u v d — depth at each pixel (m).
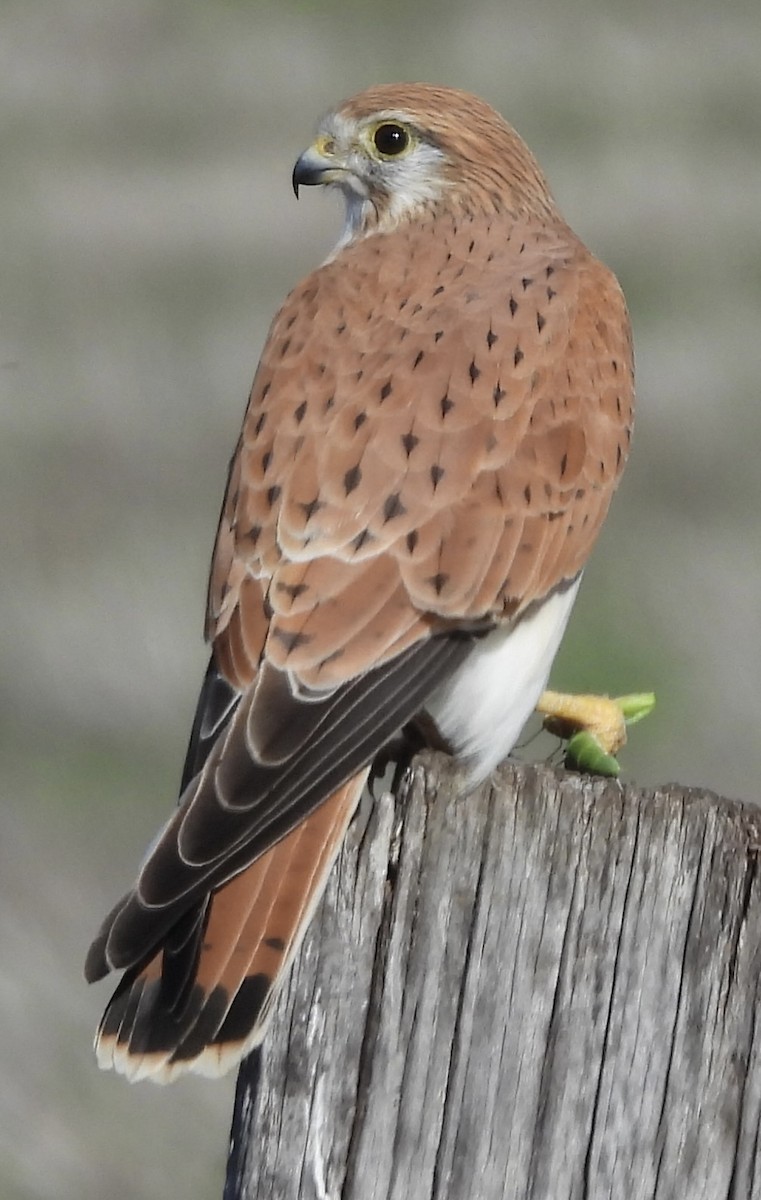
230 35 37.69
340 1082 7.66
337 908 7.70
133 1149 14.70
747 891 7.59
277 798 7.82
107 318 26.50
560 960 7.64
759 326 26.30
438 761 7.84
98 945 7.31
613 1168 7.62
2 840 17.81
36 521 22.03
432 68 35.69
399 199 10.78
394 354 9.23
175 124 33.66
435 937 7.66
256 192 30.56
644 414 24.06
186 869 7.55
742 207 29.80
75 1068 15.25
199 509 22.27
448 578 8.66
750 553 21.36
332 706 8.20
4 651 20.06
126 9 39.03
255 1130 7.69
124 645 20.17
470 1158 7.62
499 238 10.38
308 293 9.77
